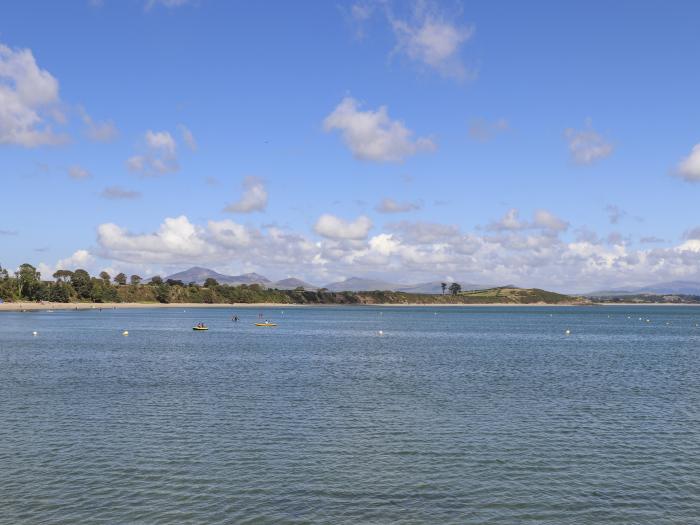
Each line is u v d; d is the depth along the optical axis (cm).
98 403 4712
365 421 4128
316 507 2616
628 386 5812
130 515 2520
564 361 8256
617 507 2653
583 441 3650
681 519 2538
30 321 19150
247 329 16362
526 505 2664
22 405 4622
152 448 3425
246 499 2694
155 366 7269
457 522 2489
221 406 4622
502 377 6438
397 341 12138
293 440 3619
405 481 2930
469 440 3647
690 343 12100
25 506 2605
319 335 13950
